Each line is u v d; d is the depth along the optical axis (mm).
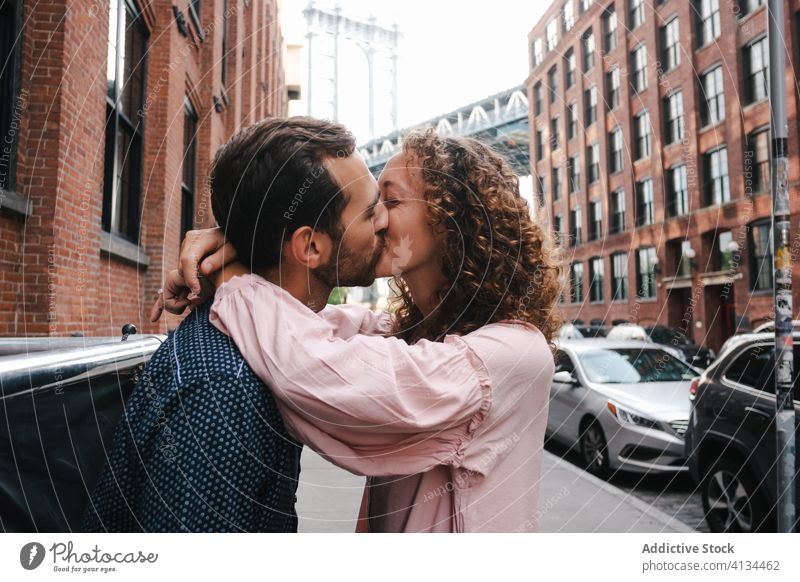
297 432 625
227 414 573
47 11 2844
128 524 601
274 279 707
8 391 625
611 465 4414
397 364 645
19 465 649
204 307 710
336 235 680
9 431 634
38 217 2779
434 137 822
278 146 653
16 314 2691
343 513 2203
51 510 705
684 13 13992
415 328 944
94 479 819
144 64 4418
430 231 804
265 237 670
